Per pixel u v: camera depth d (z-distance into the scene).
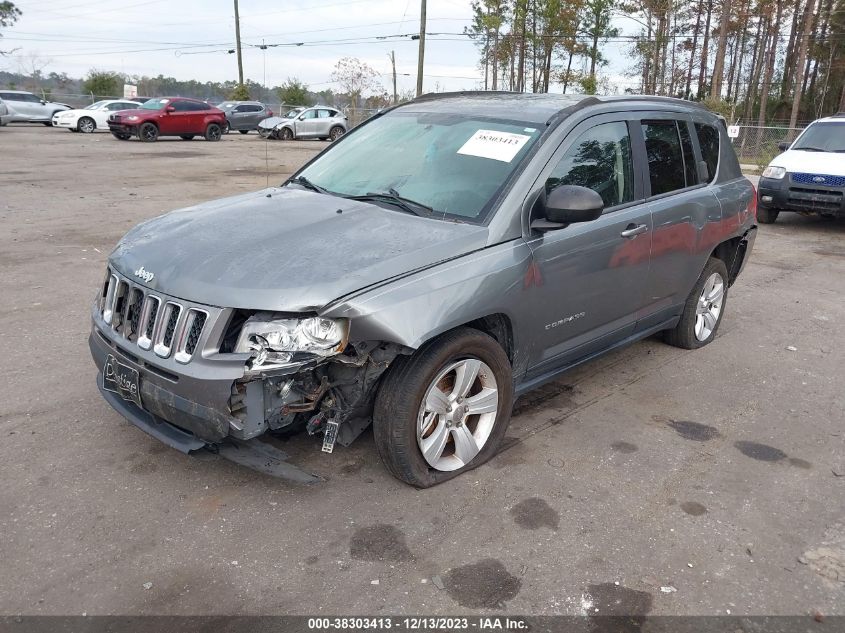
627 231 4.23
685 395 4.81
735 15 49.12
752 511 3.44
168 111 27.31
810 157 11.38
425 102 4.79
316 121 32.12
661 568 2.99
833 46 55.22
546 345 3.94
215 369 2.90
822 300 7.38
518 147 3.83
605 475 3.72
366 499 3.38
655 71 48.78
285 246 3.25
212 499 3.34
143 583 2.78
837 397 4.88
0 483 3.40
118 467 3.59
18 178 14.52
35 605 2.64
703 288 5.45
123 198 12.39
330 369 3.16
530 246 3.62
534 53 49.03
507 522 3.26
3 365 4.80
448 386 3.51
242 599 2.71
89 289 6.62
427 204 3.73
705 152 5.27
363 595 2.75
